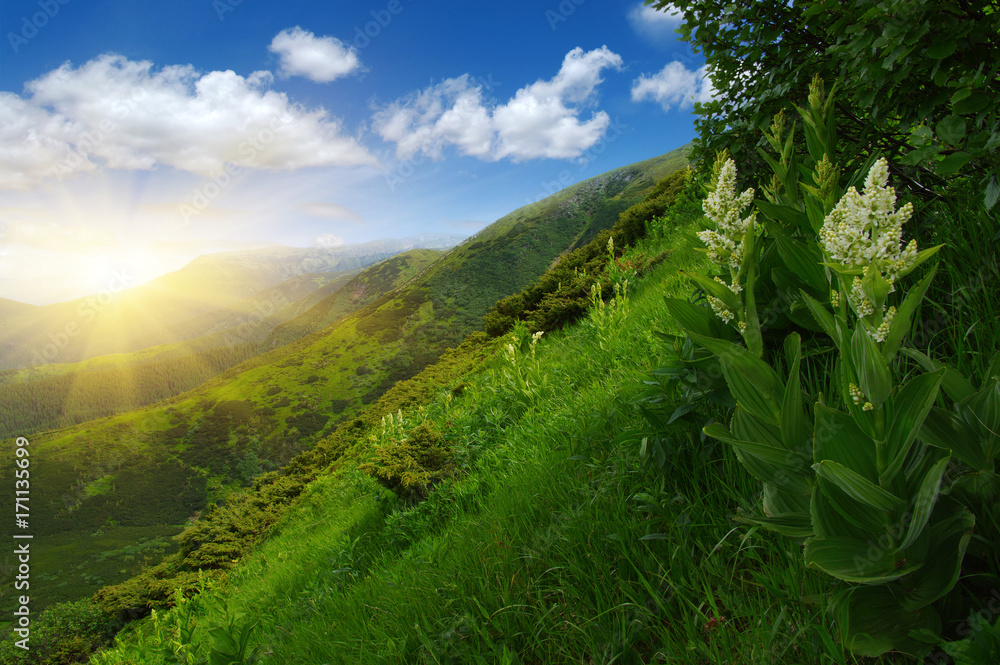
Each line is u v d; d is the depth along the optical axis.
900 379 2.11
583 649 2.18
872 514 1.46
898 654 1.45
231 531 18.41
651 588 2.10
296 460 25.41
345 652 3.30
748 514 2.09
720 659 1.70
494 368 10.97
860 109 2.81
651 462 2.75
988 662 1.13
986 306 2.12
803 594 1.75
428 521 5.11
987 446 1.45
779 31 3.11
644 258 11.02
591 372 5.95
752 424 1.82
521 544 3.11
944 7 1.96
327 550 6.45
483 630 2.40
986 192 2.05
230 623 4.71
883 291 1.25
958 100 2.01
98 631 14.98
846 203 1.29
